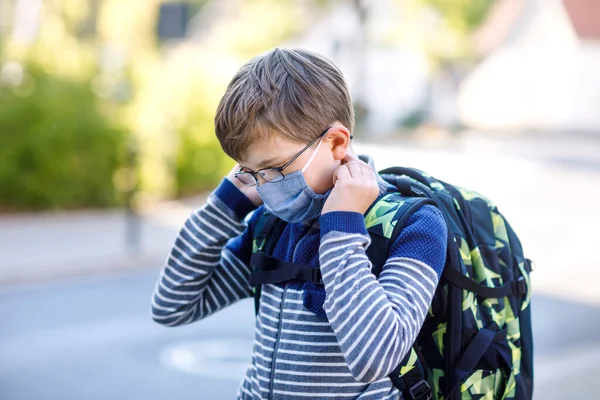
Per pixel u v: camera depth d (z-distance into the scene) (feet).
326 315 4.99
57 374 16.65
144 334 19.69
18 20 69.62
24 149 37.96
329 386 5.00
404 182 5.47
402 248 4.98
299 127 4.93
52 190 38.32
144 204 40.52
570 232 34.19
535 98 123.54
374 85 119.44
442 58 118.62
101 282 25.90
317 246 5.19
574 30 122.11
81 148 38.60
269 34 106.83
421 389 5.15
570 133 119.96
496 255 5.65
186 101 42.63
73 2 74.49
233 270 6.00
